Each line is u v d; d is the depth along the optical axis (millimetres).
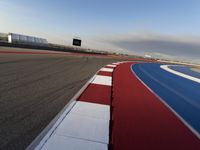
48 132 3145
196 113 5227
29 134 3047
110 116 4180
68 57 20531
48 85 6395
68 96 5383
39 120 3600
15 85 5812
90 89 6516
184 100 6668
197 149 3137
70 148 2762
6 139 2834
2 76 6777
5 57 12406
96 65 15625
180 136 3559
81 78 8539
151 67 22547
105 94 6047
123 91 6836
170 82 10914
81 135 3182
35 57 15344
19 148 2646
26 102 4477
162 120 4293
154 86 8859
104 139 3129
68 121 3674
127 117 4234
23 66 9672
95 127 3543
